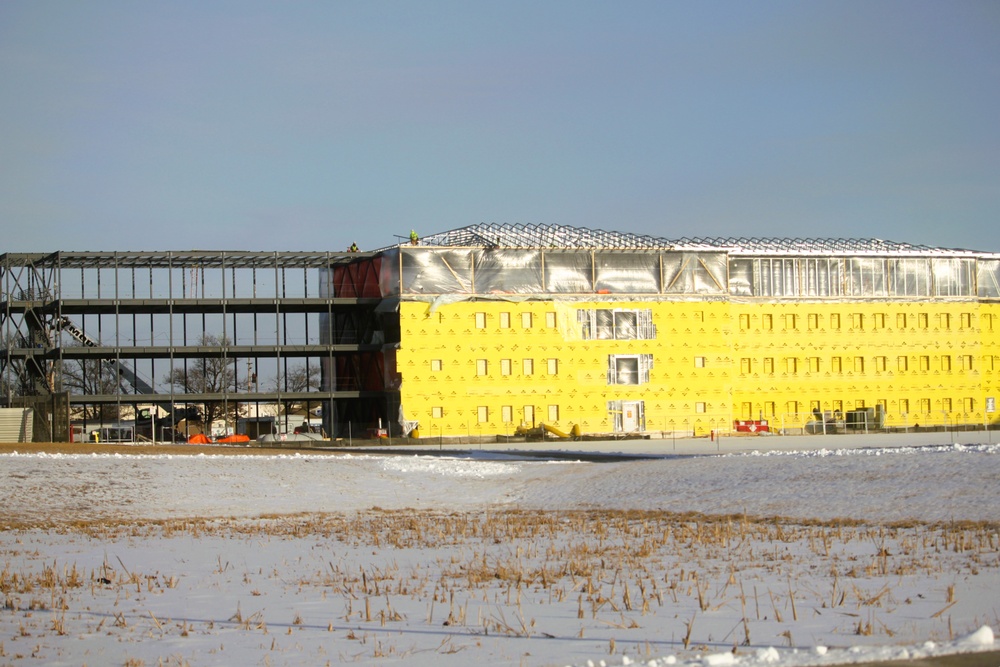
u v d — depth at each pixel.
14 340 97.12
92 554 29.73
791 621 18.00
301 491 48.53
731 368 99.81
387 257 94.19
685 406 97.69
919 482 39.50
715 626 17.78
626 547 29.27
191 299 91.12
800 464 46.75
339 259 95.81
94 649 16.75
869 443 74.88
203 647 16.84
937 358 105.50
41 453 56.56
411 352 92.19
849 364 103.62
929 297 105.75
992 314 107.38
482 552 29.12
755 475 45.53
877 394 103.94
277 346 92.75
